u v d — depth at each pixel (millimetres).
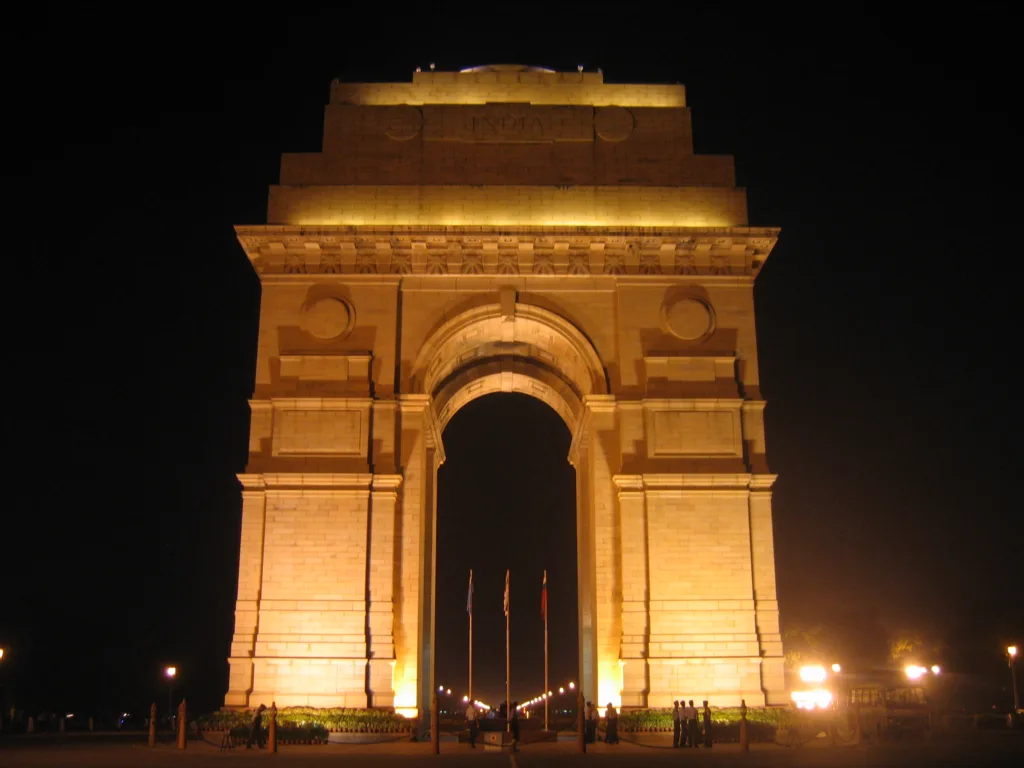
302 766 39688
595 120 64625
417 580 57438
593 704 55969
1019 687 115500
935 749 47000
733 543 57375
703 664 55719
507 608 72500
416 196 62531
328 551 57000
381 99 66000
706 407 59125
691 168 64062
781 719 53031
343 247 61219
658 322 60625
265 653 55719
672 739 52406
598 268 61281
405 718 53750
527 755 45906
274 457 58344
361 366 59500
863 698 70938
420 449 59000
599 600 57562
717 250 61500
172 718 83188
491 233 60781
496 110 64750
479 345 68625
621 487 58062
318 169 63750
